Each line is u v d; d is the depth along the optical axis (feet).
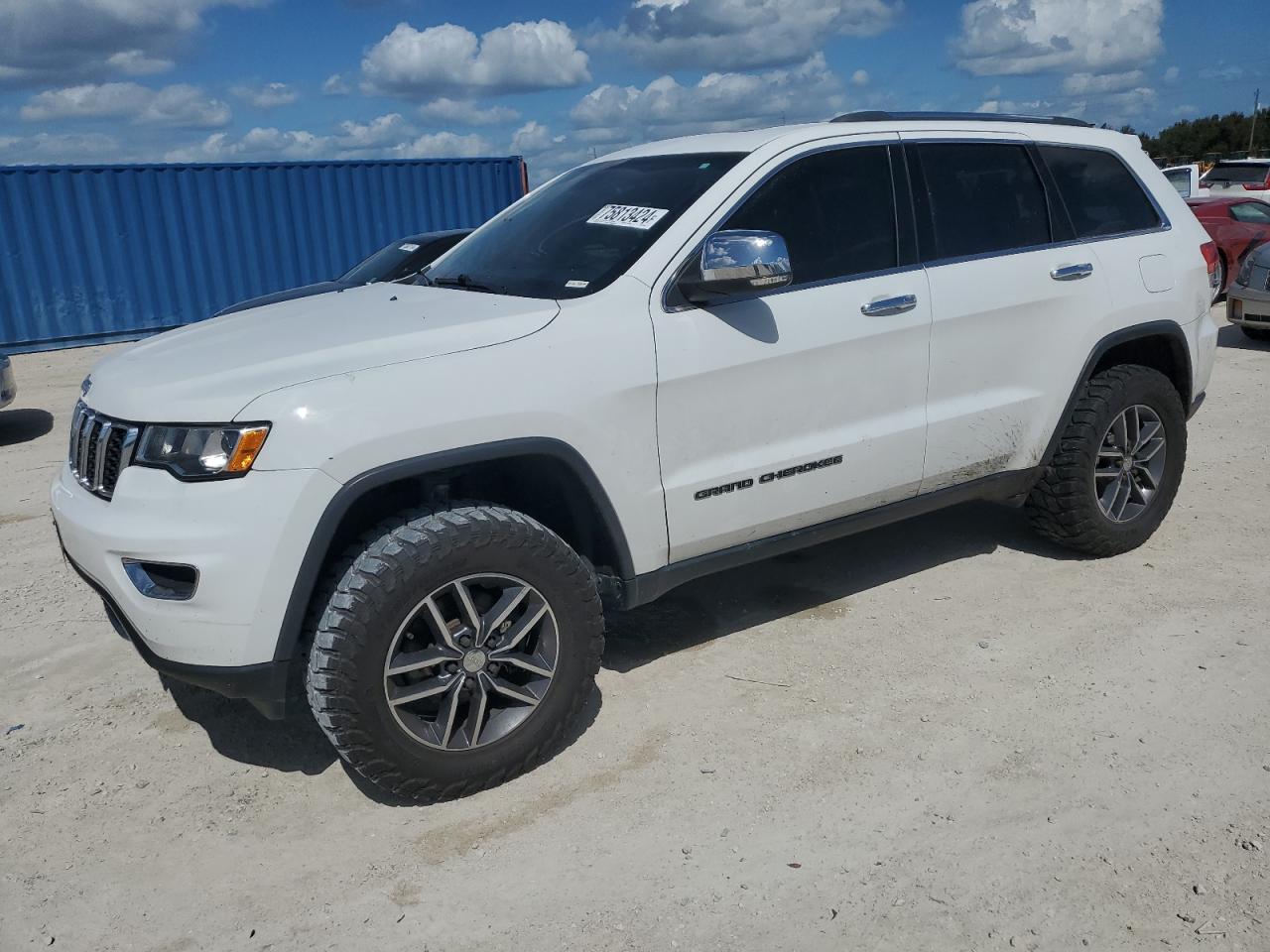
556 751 10.61
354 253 53.78
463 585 9.43
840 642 12.87
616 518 10.47
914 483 12.84
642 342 10.43
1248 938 7.68
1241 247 43.34
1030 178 13.85
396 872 8.89
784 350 11.29
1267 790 9.45
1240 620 12.95
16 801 10.12
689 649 12.87
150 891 8.77
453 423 9.29
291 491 8.69
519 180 58.29
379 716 9.14
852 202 12.23
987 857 8.71
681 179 11.85
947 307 12.57
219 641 8.82
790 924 8.04
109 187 46.96
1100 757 10.11
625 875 8.71
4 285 45.57
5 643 13.74
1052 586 14.25
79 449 10.09
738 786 9.89
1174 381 15.62
